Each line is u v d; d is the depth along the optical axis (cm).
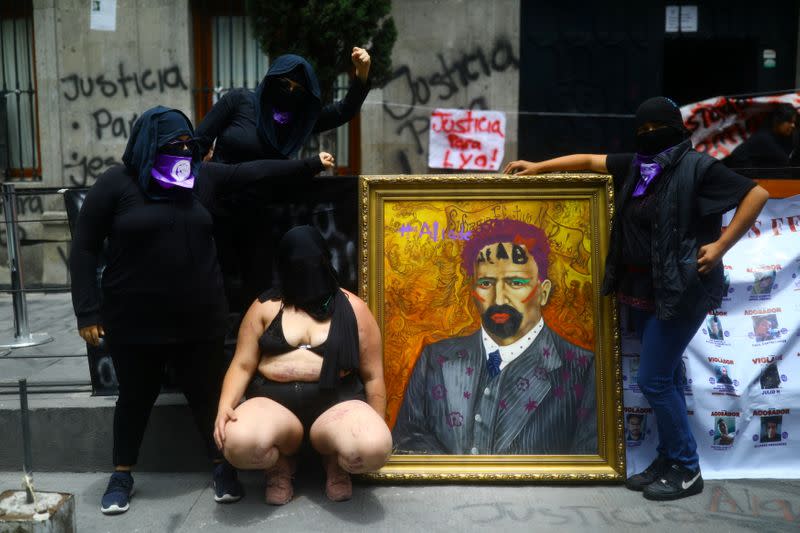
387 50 563
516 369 354
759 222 369
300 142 352
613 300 350
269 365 323
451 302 357
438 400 353
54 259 583
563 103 770
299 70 340
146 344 309
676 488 327
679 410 326
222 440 301
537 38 761
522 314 356
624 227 326
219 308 323
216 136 357
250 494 338
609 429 346
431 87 743
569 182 358
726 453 354
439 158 750
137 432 327
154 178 304
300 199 371
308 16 515
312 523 308
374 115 739
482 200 360
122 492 323
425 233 359
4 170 785
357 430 300
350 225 372
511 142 750
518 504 324
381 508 321
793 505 320
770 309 362
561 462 345
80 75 752
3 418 365
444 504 325
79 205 378
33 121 779
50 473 366
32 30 768
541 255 358
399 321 356
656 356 318
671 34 775
